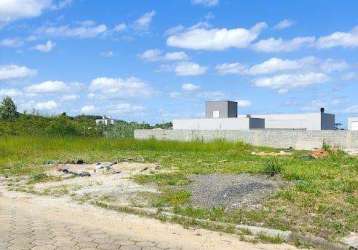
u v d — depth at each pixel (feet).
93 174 49.01
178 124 172.96
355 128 172.14
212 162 61.93
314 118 179.01
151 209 31.01
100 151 83.66
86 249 22.34
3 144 81.00
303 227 26.66
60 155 73.46
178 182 40.55
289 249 23.59
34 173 50.67
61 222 28.17
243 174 45.47
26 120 124.26
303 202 31.71
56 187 40.93
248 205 31.53
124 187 39.47
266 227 26.73
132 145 92.48
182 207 31.53
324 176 43.91
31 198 36.19
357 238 24.90
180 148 91.35
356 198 32.96
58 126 117.08
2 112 136.56
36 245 22.81
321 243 24.23
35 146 82.84
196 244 23.89
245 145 100.22
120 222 28.40
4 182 45.24
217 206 31.60
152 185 40.04
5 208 32.45
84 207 32.63
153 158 68.69
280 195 33.63
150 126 149.07
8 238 24.04
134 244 23.52
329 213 29.35
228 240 24.79
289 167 49.73
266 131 116.67
